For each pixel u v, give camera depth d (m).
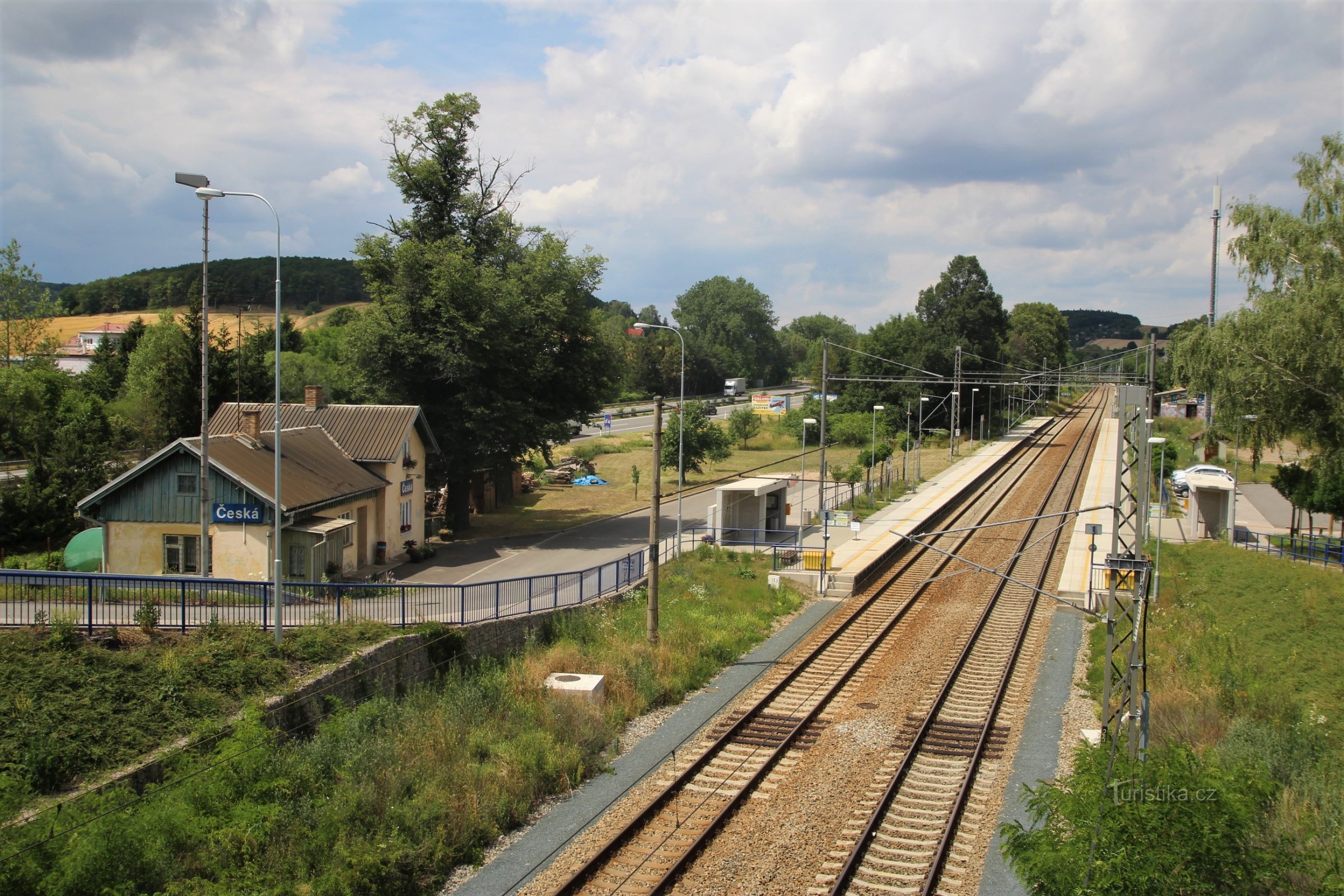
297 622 20.62
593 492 57.00
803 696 21.31
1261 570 31.27
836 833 14.36
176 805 13.05
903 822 14.80
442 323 39.03
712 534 38.06
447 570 32.66
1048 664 24.03
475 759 16.83
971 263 98.69
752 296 170.88
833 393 128.88
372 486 32.69
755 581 32.41
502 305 39.75
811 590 32.16
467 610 23.19
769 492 39.78
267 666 17.88
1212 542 37.25
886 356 87.94
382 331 38.97
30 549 32.22
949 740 18.50
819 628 27.44
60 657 16.83
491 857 13.75
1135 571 15.67
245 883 11.97
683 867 13.19
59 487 33.25
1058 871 11.38
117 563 27.47
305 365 63.38
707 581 31.28
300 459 30.81
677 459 60.41
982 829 14.59
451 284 38.84
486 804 14.78
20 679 15.90
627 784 16.36
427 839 13.57
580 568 33.09
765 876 12.97
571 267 43.69
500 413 39.56
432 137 41.88
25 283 57.41
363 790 14.50
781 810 15.20
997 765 17.30
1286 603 27.66
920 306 101.44
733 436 82.44
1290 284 31.84
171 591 21.25
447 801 14.66
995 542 41.47
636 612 27.12
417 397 40.62
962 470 64.75
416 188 41.59
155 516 27.23
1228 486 38.72
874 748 18.03
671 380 131.62
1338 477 31.84
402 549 35.59
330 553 29.39
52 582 20.94
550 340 42.97
